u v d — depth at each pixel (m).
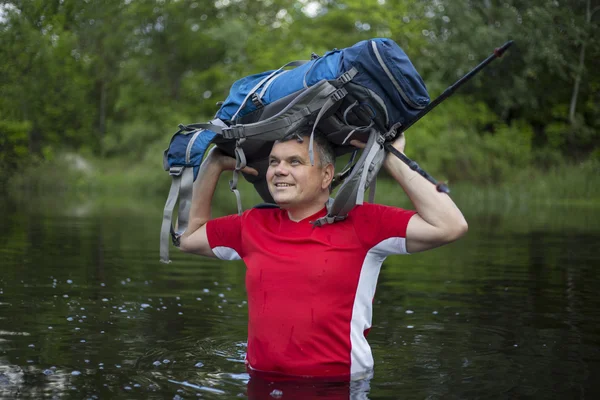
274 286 2.58
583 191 20.28
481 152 23.08
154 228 10.12
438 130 23.84
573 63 23.47
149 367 2.87
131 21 34.75
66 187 25.11
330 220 2.55
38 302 4.32
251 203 17.92
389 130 2.58
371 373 2.66
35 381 2.64
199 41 35.75
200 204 2.87
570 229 10.59
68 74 28.55
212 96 34.66
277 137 2.55
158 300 4.52
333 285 2.53
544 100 25.94
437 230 2.45
